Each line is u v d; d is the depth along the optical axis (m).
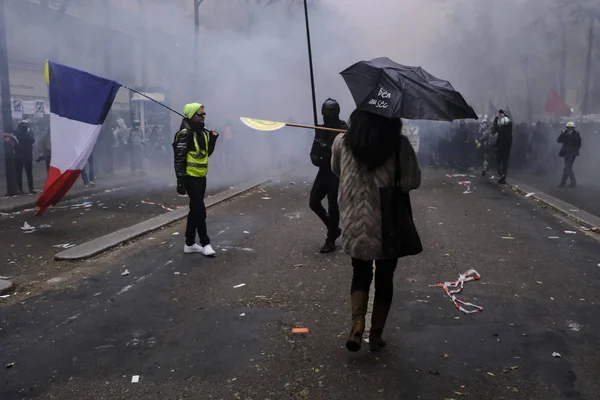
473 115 3.10
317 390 3.01
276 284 4.90
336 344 3.61
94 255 5.95
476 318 4.09
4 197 10.45
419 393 2.99
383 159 3.17
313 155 5.86
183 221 8.00
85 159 7.20
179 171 5.75
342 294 4.62
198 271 5.32
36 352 3.50
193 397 2.94
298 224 7.82
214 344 3.61
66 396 2.96
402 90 3.05
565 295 4.64
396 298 4.53
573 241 6.76
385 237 3.18
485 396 2.96
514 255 6.02
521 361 3.38
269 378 3.15
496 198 10.70
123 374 3.20
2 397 2.94
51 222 8.10
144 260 5.76
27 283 5.01
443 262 5.68
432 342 3.65
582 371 3.25
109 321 4.02
